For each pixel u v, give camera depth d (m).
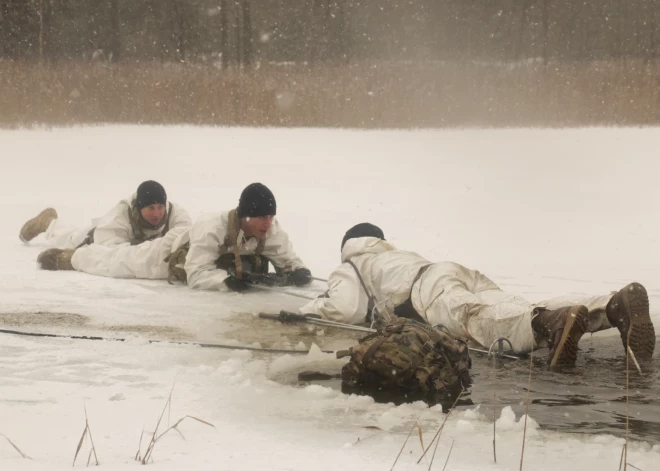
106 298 7.55
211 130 25.02
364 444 3.89
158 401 4.51
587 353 5.82
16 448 3.45
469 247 10.23
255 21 57.56
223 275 7.99
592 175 16.70
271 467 3.42
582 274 8.66
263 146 21.41
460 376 5.08
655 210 12.84
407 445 3.89
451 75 31.14
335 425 4.21
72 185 15.78
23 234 10.40
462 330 5.95
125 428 3.98
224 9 50.56
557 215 12.52
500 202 13.72
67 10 54.25
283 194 14.78
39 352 5.59
